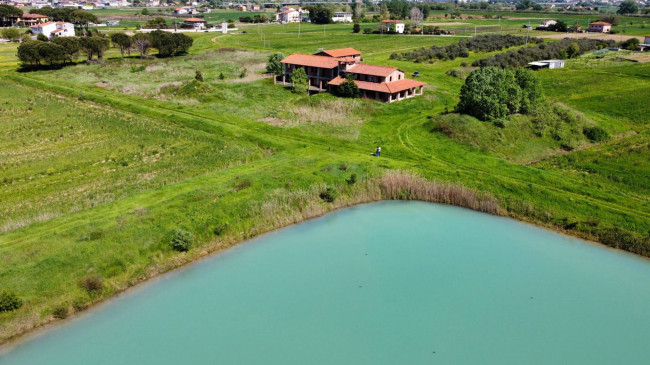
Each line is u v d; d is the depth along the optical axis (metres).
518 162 74.50
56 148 74.75
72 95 107.88
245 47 185.00
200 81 117.94
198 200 54.94
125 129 84.19
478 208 59.53
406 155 71.62
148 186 60.25
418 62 152.25
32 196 57.75
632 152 75.62
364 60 149.62
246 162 68.94
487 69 85.44
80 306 40.69
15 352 36.28
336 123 85.62
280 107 97.62
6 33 189.62
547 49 160.25
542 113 85.06
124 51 175.50
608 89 115.50
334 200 59.41
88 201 55.84
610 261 49.34
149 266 45.59
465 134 78.50
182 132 82.56
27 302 39.69
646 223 53.44
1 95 106.25
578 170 70.69
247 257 48.84
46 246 45.12
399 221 56.91
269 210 54.75
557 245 52.12
